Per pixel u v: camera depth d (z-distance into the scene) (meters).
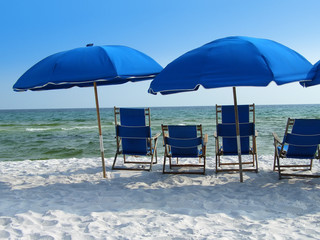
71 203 3.96
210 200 4.03
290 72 4.08
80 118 47.31
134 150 5.79
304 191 4.25
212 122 31.80
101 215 3.48
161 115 53.50
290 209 3.63
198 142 5.34
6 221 3.29
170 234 2.92
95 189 4.66
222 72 3.98
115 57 4.56
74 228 3.11
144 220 3.32
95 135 18.62
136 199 4.13
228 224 3.18
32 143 14.47
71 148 12.23
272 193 4.27
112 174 5.65
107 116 54.81
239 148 4.92
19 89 4.59
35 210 3.68
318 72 4.16
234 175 5.38
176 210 3.64
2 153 11.26
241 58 4.11
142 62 4.91
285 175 5.04
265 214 3.48
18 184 5.05
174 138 5.36
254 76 3.87
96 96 5.35
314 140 4.80
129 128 5.55
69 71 4.34
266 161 7.04
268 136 15.79
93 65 4.38
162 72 4.45
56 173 5.91
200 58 4.31
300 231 2.94
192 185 4.78
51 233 2.96
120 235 2.92
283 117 39.94
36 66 4.89
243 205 3.79
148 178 5.31
